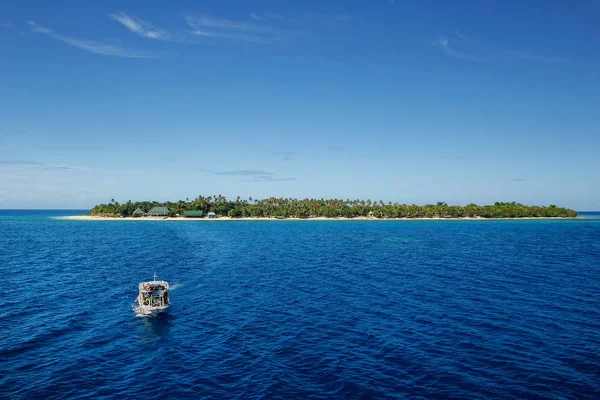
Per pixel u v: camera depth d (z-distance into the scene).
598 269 84.12
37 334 43.47
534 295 59.91
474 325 45.59
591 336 41.91
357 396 29.95
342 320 47.75
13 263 93.31
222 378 33.12
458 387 31.16
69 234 182.25
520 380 32.22
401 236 177.62
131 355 37.94
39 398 29.86
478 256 106.69
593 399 29.30
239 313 51.22
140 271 82.81
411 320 47.59
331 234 190.50
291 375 33.44
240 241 151.38
